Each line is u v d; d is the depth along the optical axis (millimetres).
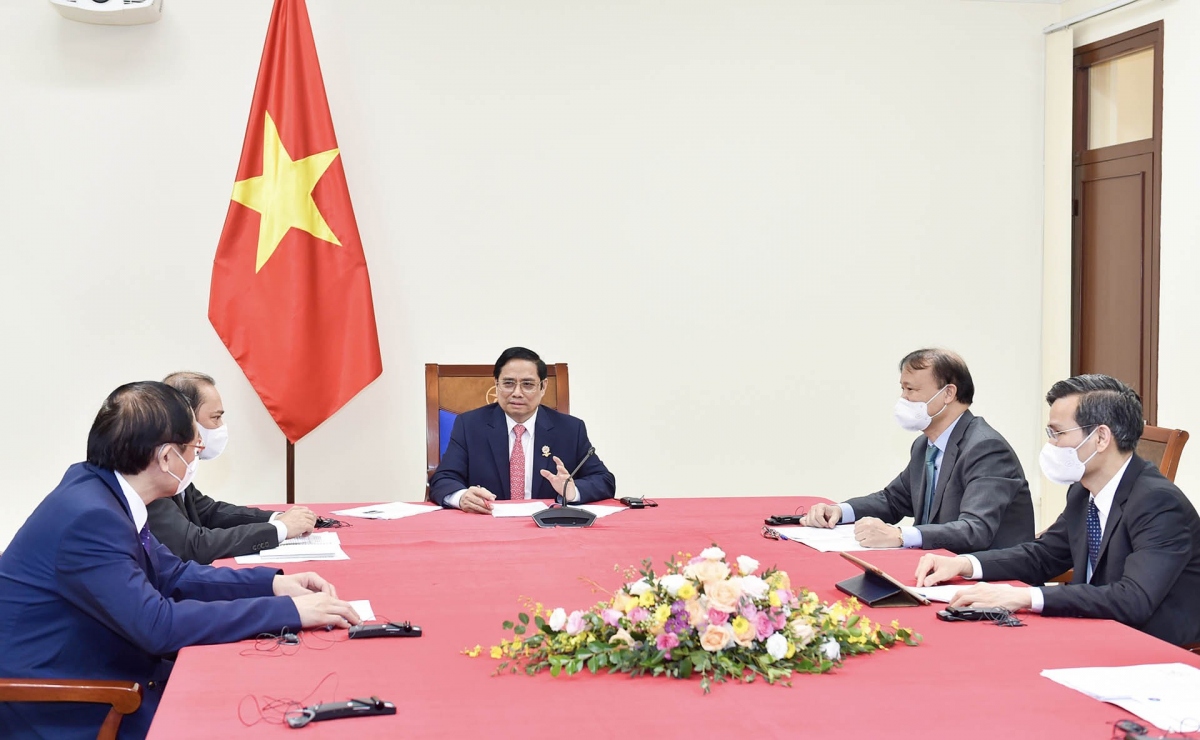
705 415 5160
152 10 4461
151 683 1993
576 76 4973
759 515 3225
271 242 4453
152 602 1815
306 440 4797
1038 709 1450
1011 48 5379
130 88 4594
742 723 1393
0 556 1991
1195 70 4641
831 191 5230
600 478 3619
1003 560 2369
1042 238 5457
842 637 1695
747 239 5156
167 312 4652
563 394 4168
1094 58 5266
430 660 1686
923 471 3141
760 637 1615
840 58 5211
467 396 4113
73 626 1923
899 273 5320
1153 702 1461
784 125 5172
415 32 4824
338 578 2291
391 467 4871
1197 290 4645
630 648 1613
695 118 5086
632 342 5070
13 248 4535
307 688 1544
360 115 4793
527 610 2010
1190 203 4688
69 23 4535
